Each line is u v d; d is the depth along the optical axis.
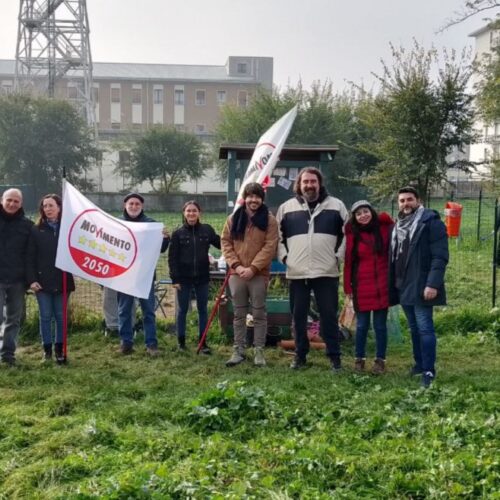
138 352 8.18
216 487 4.33
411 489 4.32
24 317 8.94
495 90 19.98
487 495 4.18
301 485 4.34
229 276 7.79
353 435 5.14
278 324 8.65
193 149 46.62
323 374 7.15
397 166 21.28
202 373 7.31
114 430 5.37
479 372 7.34
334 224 7.29
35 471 4.64
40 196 42.25
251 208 7.45
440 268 6.65
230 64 83.19
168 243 8.38
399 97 20.81
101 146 49.81
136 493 4.09
